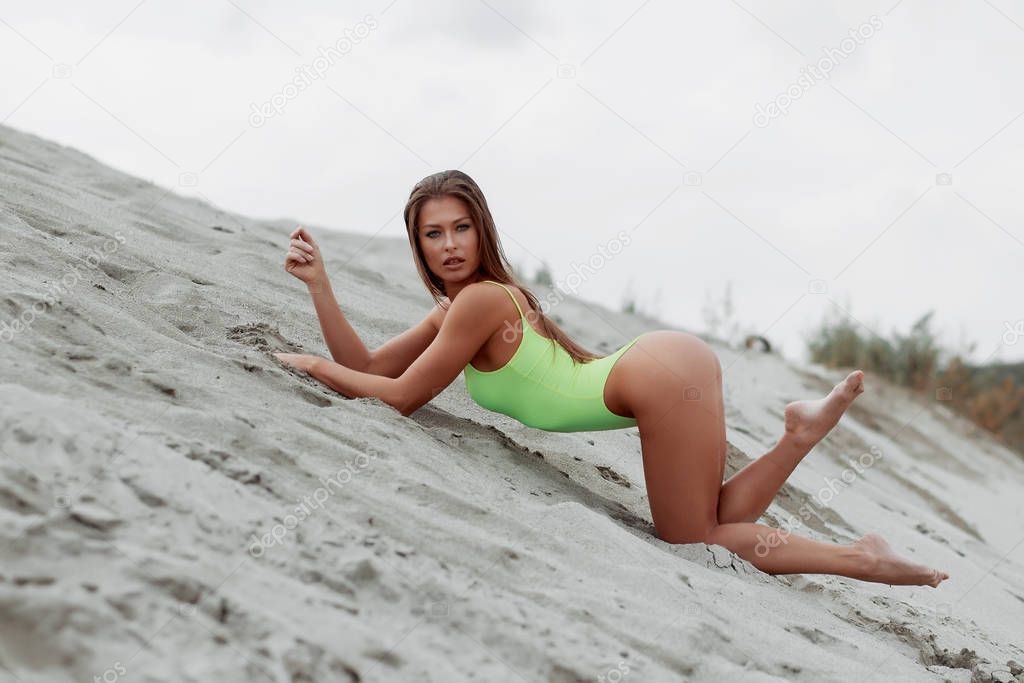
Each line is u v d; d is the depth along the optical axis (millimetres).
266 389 2678
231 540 1831
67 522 1693
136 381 2330
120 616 1573
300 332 3662
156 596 1631
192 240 4582
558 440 3766
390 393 3016
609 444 4090
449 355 3021
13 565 1569
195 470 1976
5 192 3779
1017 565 5641
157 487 1867
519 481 2945
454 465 2703
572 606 2074
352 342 3301
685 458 2930
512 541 2299
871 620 2939
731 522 3059
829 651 2385
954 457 9352
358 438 2562
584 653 1918
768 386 9305
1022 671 2910
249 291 3904
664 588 2320
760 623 2373
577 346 3227
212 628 1619
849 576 2877
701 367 2979
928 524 5824
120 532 1729
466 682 1725
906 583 2857
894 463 7602
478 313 3016
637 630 2070
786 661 2174
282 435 2371
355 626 1745
